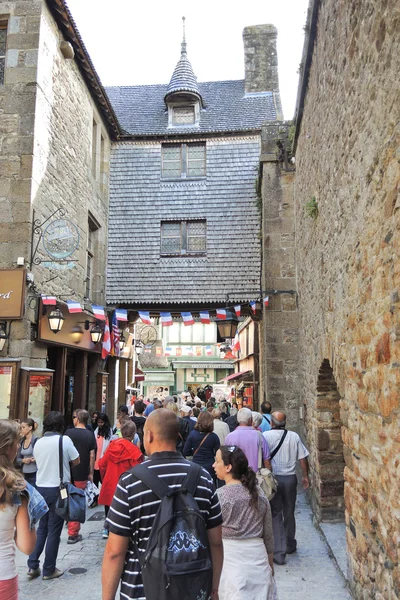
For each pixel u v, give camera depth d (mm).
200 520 2082
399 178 2756
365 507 3666
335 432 6625
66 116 10289
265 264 10906
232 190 13547
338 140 4715
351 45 4004
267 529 3189
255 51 16422
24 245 8266
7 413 7633
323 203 5852
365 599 3684
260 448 5246
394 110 2842
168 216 13555
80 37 10406
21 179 8445
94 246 12836
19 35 8906
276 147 11242
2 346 7859
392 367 2891
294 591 4414
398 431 2785
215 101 15734
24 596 4410
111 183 13805
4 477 2547
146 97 16062
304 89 7652
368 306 3477
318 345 6500
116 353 14234
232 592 2943
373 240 3338
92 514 7566
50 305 8695
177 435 2400
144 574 1993
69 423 10898
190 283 13180
